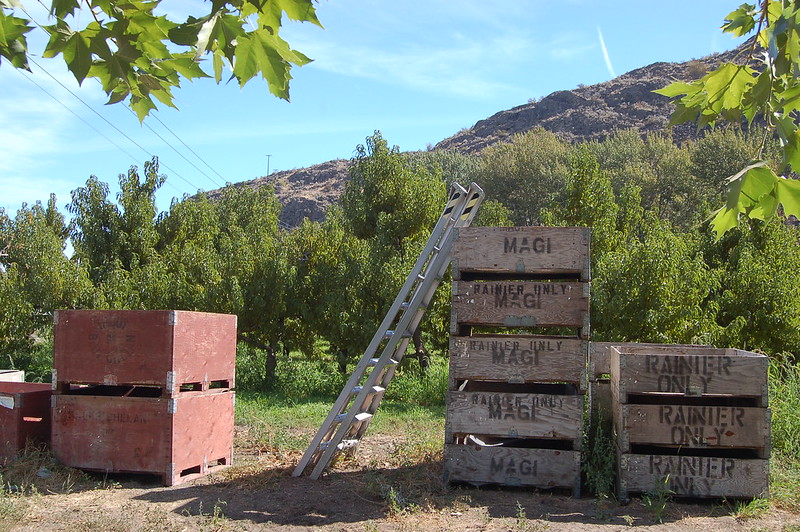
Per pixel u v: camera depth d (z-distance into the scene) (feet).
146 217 76.64
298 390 54.65
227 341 26.58
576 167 52.54
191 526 18.47
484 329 46.60
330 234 63.82
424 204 62.95
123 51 9.16
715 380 20.38
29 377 57.11
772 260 51.55
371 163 65.57
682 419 20.39
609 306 42.27
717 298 48.26
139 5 9.14
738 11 10.30
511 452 21.54
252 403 44.55
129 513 19.53
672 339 41.86
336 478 23.72
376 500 20.99
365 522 18.85
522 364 21.56
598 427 22.81
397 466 25.32
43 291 64.69
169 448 22.97
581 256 21.39
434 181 64.95
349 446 25.79
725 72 10.27
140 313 23.49
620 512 19.54
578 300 21.39
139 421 23.26
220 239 79.61
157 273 60.85
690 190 158.40
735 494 19.90
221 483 23.40
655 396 21.98
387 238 62.49
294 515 19.56
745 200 9.67
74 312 24.07
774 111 9.53
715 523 18.53
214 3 9.05
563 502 20.58
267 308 56.95
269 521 18.97
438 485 22.12
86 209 77.66
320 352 63.82
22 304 66.33
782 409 28.45
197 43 8.92
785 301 46.60
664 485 20.10
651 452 21.76
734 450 21.38
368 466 25.41
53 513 19.52
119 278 62.90
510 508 19.93
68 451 23.75
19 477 22.70
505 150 192.44
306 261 63.10
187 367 23.94
